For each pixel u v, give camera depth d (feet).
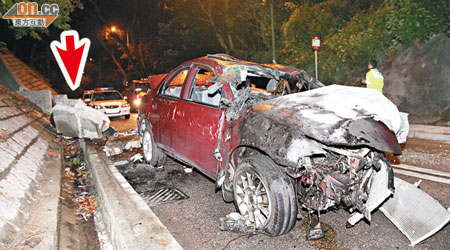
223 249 10.48
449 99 33.91
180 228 12.02
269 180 10.33
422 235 10.30
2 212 9.55
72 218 12.60
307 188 11.27
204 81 19.76
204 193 15.53
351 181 10.25
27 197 11.82
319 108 10.34
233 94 12.42
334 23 48.52
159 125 17.62
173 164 20.56
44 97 37.45
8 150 14.56
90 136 25.73
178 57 91.20
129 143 23.65
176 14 88.79
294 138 9.54
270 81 16.30
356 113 10.19
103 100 46.73
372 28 41.63
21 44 105.40
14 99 29.45
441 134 26.81
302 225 12.06
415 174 17.43
